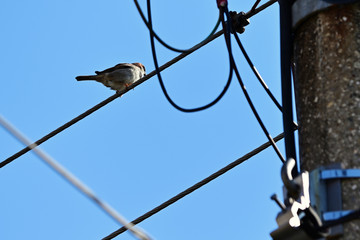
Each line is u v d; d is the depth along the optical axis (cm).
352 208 576
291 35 704
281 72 711
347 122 614
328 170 589
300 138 651
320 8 662
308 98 650
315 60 654
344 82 630
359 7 655
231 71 799
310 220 578
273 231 588
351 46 640
